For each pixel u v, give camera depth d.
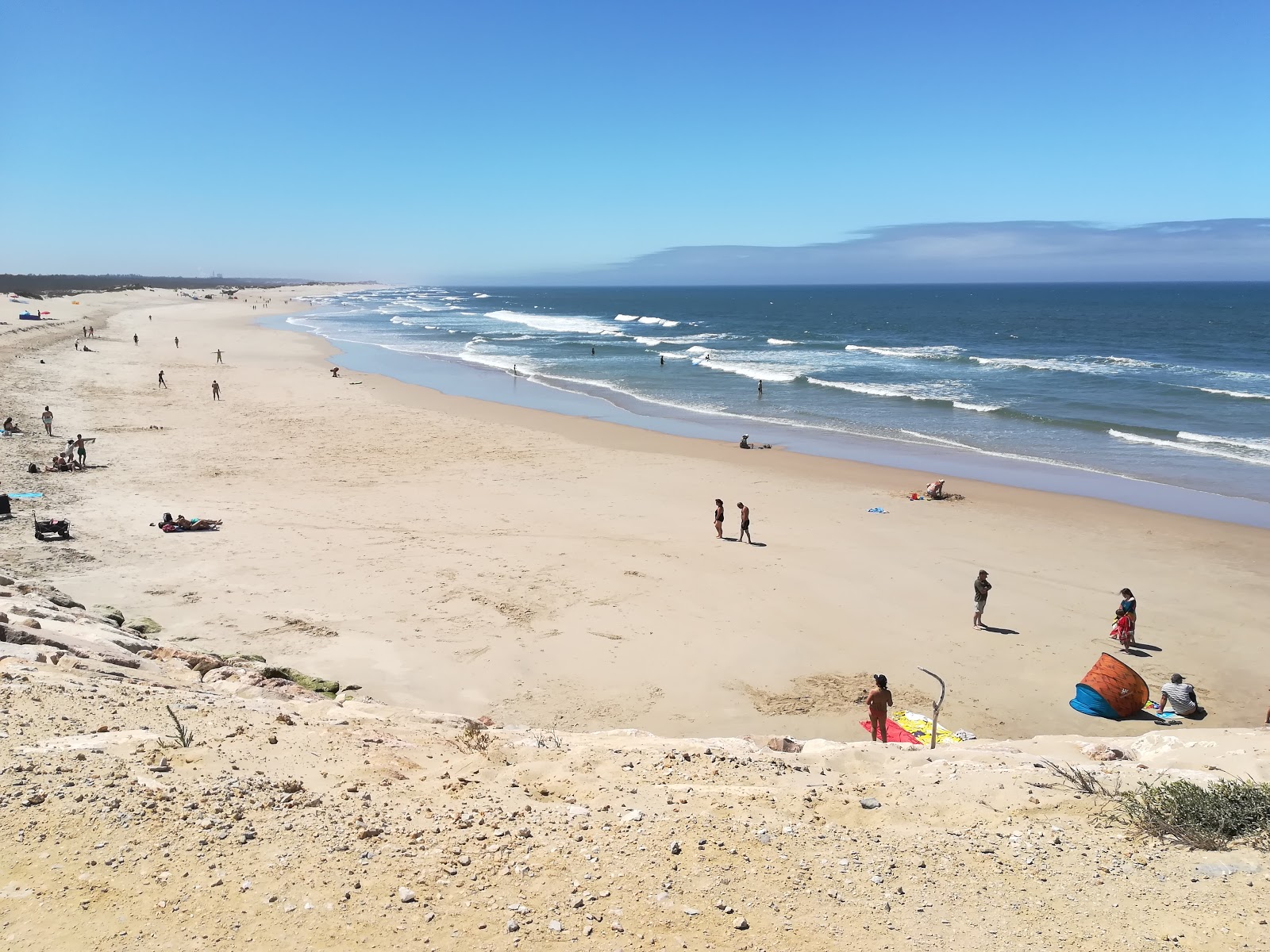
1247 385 49.06
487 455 30.97
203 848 5.37
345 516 22.59
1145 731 12.95
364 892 5.11
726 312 157.38
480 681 13.90
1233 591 18.55
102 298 131.88
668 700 13.60
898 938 4.88
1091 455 32.22
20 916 4.59
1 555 17.77
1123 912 5.09
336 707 9.75
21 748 6.35
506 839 5.88
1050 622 16.97
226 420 36.50
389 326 102.00
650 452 32.16
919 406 43.56
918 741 12.05
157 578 17.31
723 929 4.95
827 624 16.67
